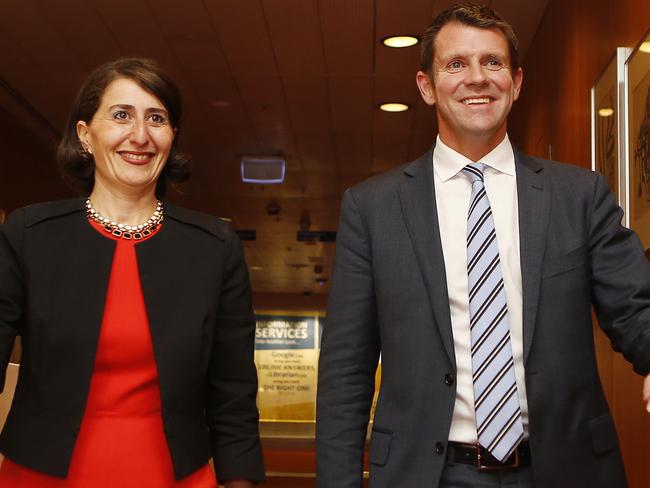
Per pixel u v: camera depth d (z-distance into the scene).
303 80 7.82
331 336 2.33
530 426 2.05
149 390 2.17
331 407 2.29
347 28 6.59
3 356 2.19
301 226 14.55
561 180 2.26
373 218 2.31
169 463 2.16
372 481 2.18
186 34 6.78
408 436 2.14
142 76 2.27
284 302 20.78
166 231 2.30
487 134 2.22
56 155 2.36
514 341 2.12
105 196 2.29
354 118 8.93
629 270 2.15
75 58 7.34
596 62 4.52
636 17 3.74
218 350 2.37
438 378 2.13
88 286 2.19
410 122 9.02
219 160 10.68
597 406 2.12
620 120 3.83
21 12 6.47
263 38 6.84
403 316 2.20
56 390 2.12
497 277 2.15
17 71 7.66
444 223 2.24
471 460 2.09
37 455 2.09
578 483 2.06
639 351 2.07
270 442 14.33
